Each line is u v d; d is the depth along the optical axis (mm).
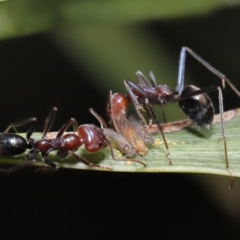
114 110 118
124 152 115
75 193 122
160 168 112
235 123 117
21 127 120
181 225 121
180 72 122
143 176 122
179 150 115
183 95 119
